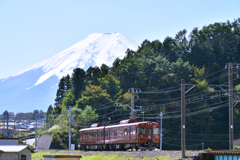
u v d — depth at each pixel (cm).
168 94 11912
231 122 4272
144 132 4834
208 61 14275
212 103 11625
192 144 10438
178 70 12331
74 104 13388
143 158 3956
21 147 4591
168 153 3934
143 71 13288
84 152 5347
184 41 15712
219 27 15150
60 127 10394
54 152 6109
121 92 12594
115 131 5306
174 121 10581
